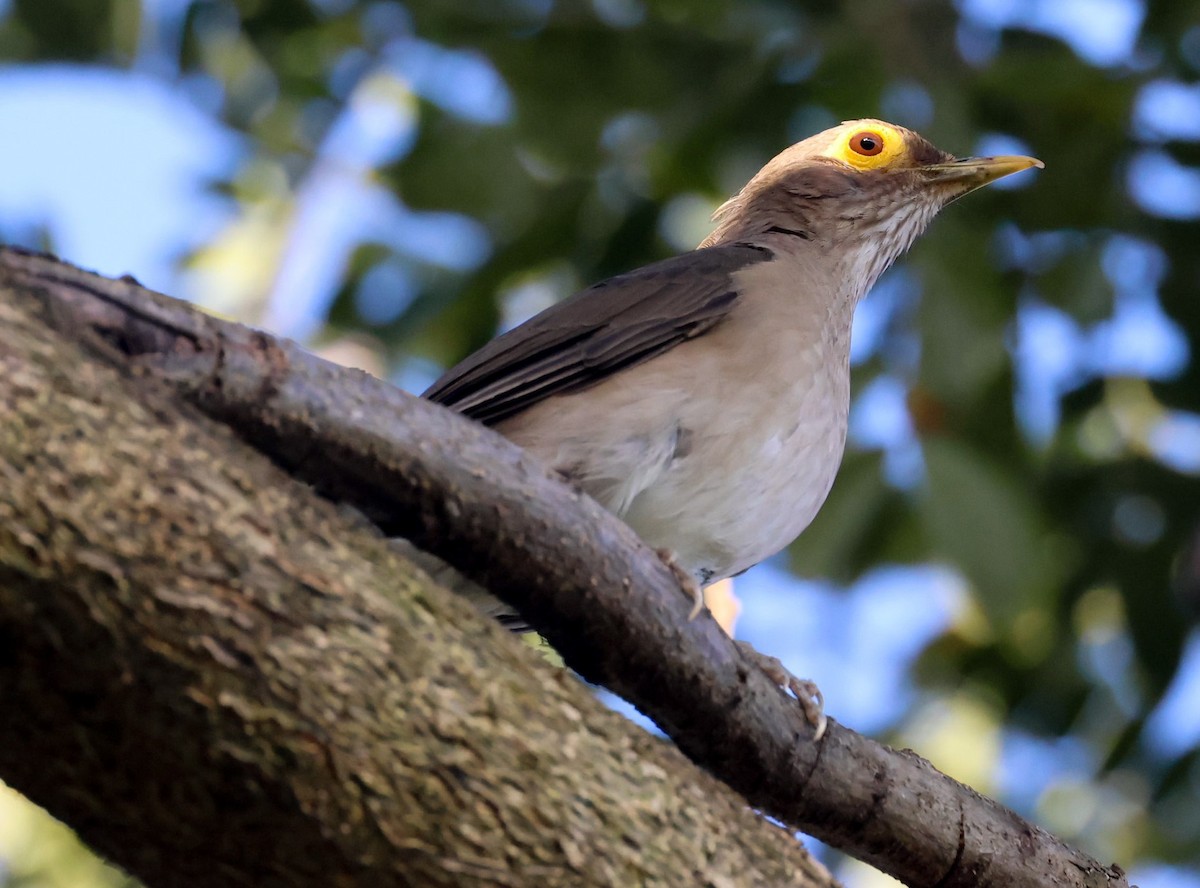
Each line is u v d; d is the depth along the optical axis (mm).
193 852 5242
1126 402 15211
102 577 4941
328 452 6055
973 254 13195
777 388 9672
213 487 5285
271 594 5227
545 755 5566
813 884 6117
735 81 14297
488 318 14617
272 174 16047
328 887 5262
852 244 11867
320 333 15039
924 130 13180
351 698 5234
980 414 13727
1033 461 14430
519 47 14539
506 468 6398
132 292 5715
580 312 9992
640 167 14625
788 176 12086
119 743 5043
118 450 5129
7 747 5074
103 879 13766
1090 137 14109
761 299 10031
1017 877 7719
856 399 13984
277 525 5379
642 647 6738
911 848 7594
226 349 5828
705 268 10297
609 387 9336
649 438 9242
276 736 5105
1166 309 14398
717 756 7172
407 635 5469
